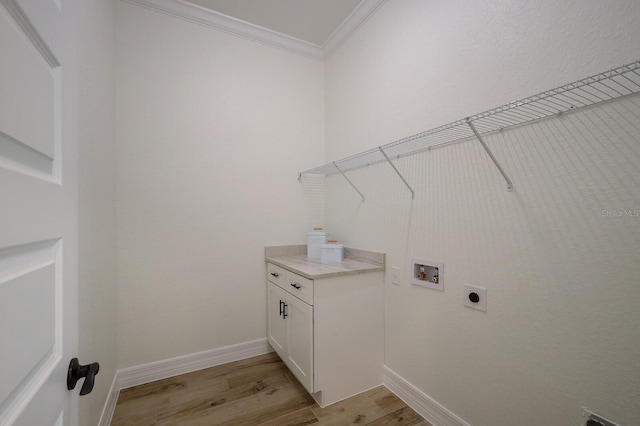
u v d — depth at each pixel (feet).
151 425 4.55
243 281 6.88
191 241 6.30
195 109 6.39
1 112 1.13
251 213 7.00
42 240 1.50
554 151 3.16
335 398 5.08
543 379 3.25
